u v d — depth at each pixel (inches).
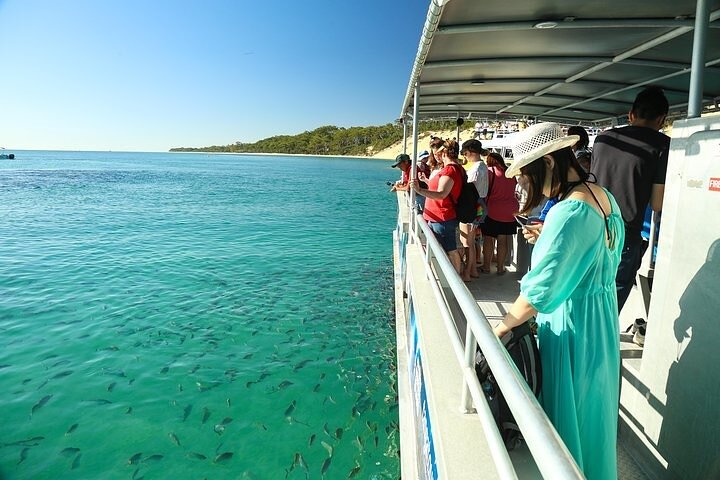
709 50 142.4
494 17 113.3
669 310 85.4
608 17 114.9
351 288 409.7
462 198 186.1
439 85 193.0
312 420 208.5
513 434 73.1
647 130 104.6
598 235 64.9
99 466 180.1
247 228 761.6
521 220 222.2
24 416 212.4
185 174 2578.7
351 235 702.5
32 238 649.6
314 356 272.4
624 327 148.6
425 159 339.3
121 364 262.8
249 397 227.5
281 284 423.2
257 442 193.2
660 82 189.9
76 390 235.1
